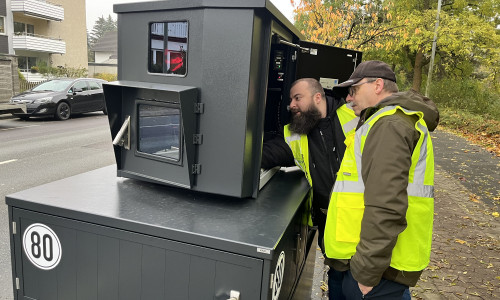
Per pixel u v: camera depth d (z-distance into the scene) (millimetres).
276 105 2480
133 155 1893
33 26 25531
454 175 7258
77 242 1573
